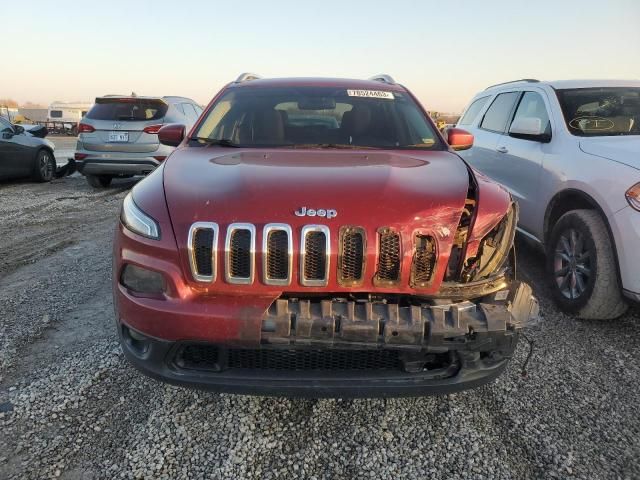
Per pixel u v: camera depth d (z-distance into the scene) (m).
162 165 2.91
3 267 4.79
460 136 3.65
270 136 3.45
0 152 9.47
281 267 2.15
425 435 2.48
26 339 3.33
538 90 4.99
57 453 2.32
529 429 2.53
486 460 2.32
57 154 16.58
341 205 2.22
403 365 2.25
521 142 4.83
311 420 2.58
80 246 5.51
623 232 3.26
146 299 2.25
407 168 2.72
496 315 2.15
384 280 2.19
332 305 2.15
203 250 2.18
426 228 2.21
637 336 3.49
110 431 2.47
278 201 2.24
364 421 2.58
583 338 3.45
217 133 3.51
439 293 2.23
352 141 3.42
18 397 2.71
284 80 4.07
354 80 4.17
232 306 2.15
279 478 2.21
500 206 2.39
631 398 2.79
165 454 2.33
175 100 10.09
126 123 8.91
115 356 3.13
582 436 2.48
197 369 2.27
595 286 3.45
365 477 2.22
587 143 3.93
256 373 2.25
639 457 2.34
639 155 3.42
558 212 4.16
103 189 9.79
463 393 2.81
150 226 2.29
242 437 2.45
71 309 3.81
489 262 2.33
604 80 4.93
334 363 2.26
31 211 7.50
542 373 3.02
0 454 2.30
